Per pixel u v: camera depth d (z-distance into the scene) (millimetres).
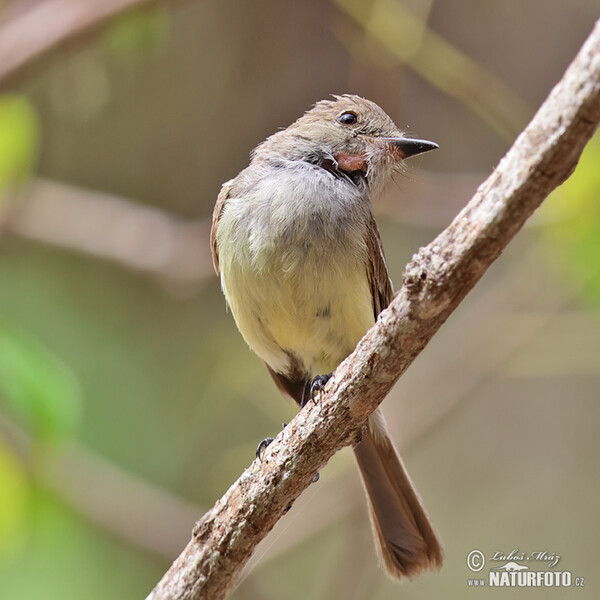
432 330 4844
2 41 8898
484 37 11281
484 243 4496
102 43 10258
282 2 10938
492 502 11133
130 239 10938
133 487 9922
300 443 5434
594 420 11320
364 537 10016
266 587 10492
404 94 11195
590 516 10953
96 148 11266
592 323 10172
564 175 4305
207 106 11172
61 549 9188
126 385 10688
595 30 4113
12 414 7973
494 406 11508
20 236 10836
